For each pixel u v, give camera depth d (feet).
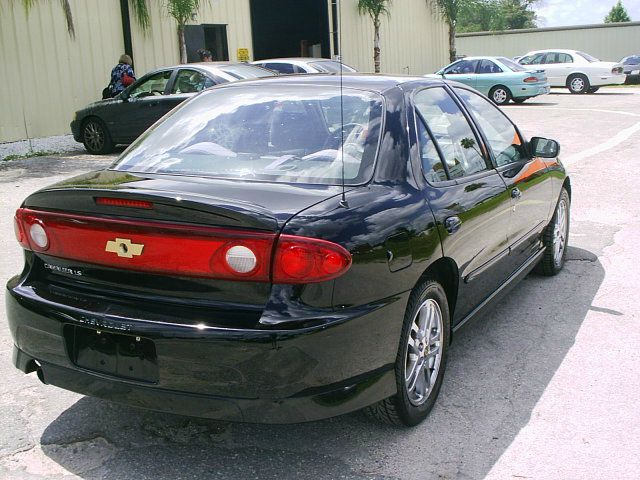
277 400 8.66
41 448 10.32
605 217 24.71
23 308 9.89
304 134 11.23
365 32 77.82
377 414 10.57
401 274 9.79
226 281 8.77
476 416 11.27
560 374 12.76
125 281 9.43
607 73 83.25
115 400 9.45
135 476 9.65
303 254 8.55
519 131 16.20
